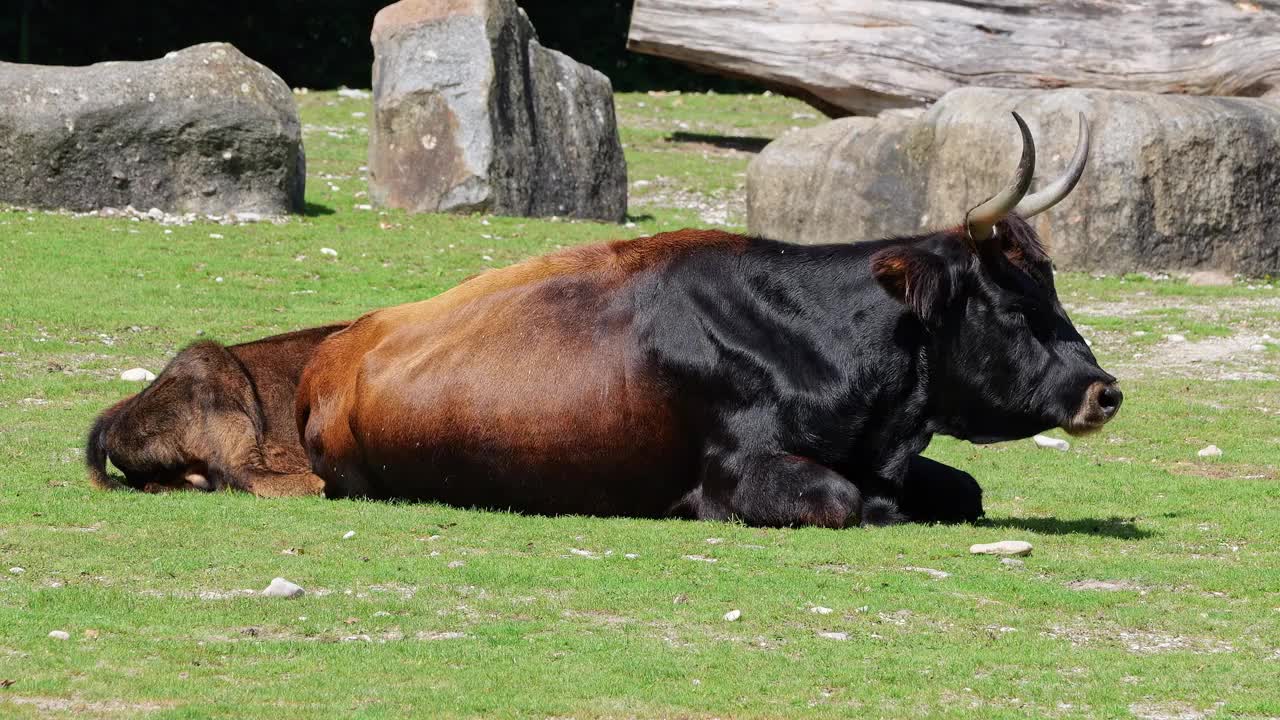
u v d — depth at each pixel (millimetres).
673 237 19578
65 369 28703
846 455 18672
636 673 12727
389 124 48719
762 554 16906
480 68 48188
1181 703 12352
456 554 16734
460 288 20203
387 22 49344
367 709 11727
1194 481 22531
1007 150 43469
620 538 17672
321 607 14469
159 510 18656
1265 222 43906
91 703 11734
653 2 64375
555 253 20047
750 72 63688
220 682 12289
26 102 42812
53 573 15516
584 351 19047
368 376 19875
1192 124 43031
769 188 48156
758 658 13219
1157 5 57656
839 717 11820
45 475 20875
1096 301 39188
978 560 16984
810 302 18688
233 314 33875
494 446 19156
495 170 48188
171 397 20266
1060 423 18234
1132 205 42844
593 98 51156
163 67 44156
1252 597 15867
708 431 18797
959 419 18781
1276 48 54844
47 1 86562
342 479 20344
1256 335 35031
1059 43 58781
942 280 18078
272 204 45031
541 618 14367
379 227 44875
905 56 61156
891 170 46219
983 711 11984
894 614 14766
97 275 36656
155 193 43938
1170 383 30578
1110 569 16766
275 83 45719
